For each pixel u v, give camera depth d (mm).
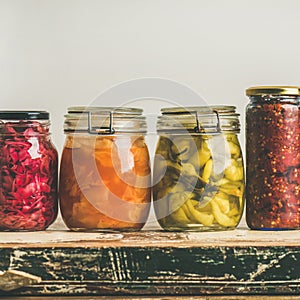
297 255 1177
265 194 1286
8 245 1175
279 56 1736
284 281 1180
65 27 1731
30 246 1173
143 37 1729
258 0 1729
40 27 1732
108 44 1731
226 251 1174
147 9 1727
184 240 1203
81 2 1727
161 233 1273
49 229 1330
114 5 1727
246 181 1321
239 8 1730
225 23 1730
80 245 1175
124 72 1733
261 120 1287
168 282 1174
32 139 1287
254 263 1176
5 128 1281
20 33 1733
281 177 1281
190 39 1730
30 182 1275
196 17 1727
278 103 1281
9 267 1174
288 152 1283
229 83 1735
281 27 1733
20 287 1175
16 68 1737
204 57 1731
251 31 1733
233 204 1288
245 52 1734
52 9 1730
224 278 1176
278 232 1280
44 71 1735
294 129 1285
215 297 1176
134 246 1173
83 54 1733
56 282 1176
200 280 1176
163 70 1733
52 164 1304
